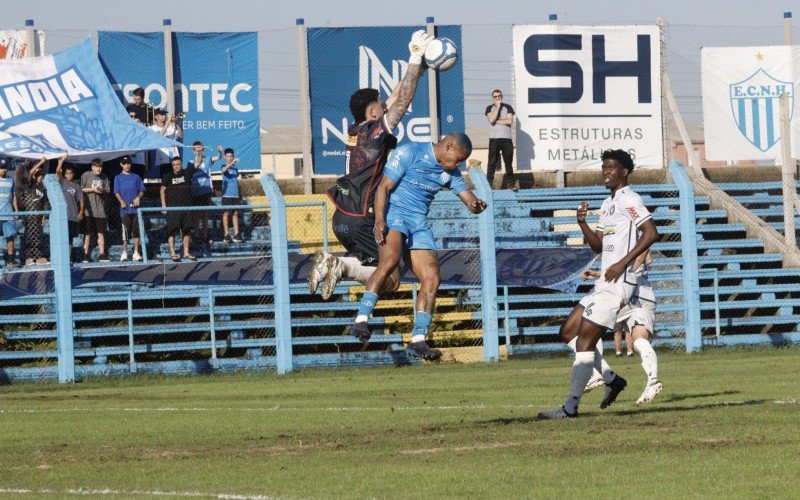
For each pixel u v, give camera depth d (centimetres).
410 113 5966
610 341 5275
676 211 5684
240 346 4897
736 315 5716
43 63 5597
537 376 4072
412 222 2375
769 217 6425
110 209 5438
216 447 2284
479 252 5097
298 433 2478
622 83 6081
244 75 5878
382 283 2348
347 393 3572
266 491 1709
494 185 6122
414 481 1758
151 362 4812
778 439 2119
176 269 4869
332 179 5988
